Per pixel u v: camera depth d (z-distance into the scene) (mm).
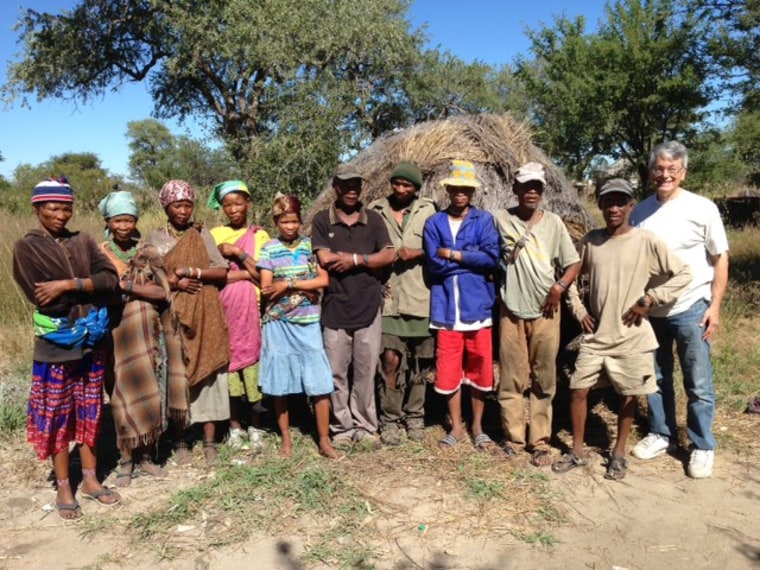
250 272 4172
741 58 12422
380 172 5191
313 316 4082
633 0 16734
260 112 17875
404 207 4359
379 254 4023
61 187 3324
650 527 3369
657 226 3975
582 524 3402
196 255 3947
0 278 7664
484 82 24359
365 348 4164
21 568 3062
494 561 3078
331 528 3352
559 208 5148
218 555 3139
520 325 4004
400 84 23125
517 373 4078
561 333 4910
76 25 18672
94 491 3660
